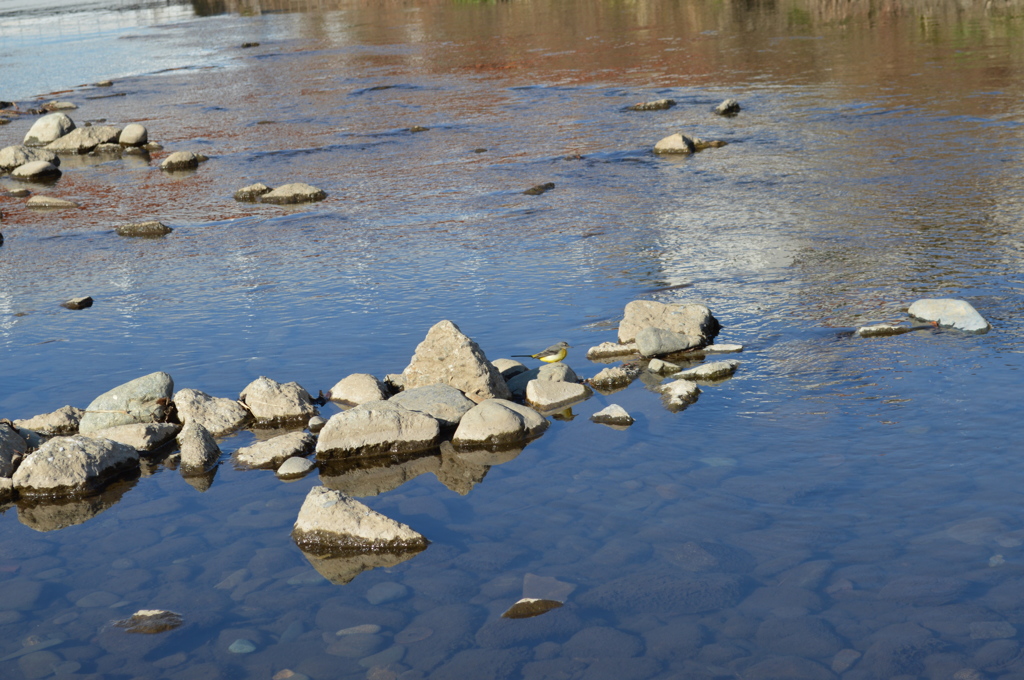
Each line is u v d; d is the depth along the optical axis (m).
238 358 11.15
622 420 8.94
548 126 25.64
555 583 6.32
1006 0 45.78
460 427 9.03
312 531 7.14
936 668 5.25
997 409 8.40
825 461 7.75
